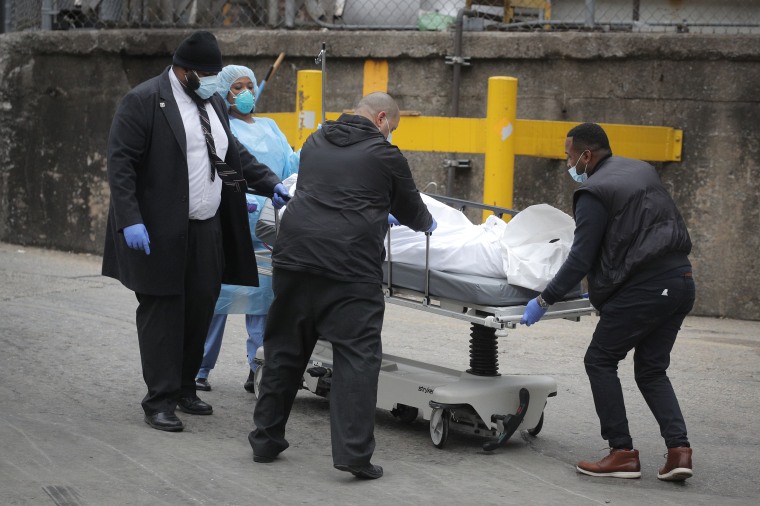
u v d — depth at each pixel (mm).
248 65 20719
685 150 18266
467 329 16766
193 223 10969
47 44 22625
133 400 12023
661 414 9852
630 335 9773
